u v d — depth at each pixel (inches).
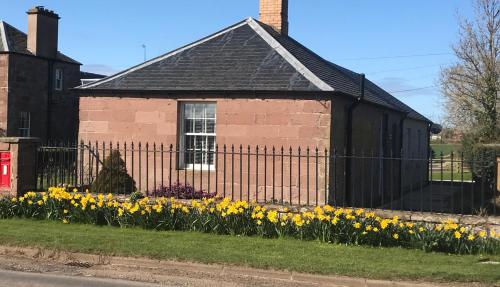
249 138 531.2
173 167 561.0
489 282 272.7
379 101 676.1
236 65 565.0
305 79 520.4
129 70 597.0
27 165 464.8
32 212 433.7
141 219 395.9
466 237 332.8
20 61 968.9
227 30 623.5
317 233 360.8
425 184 1047.6
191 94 549.3
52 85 1051.9
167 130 561.9
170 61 595.5
